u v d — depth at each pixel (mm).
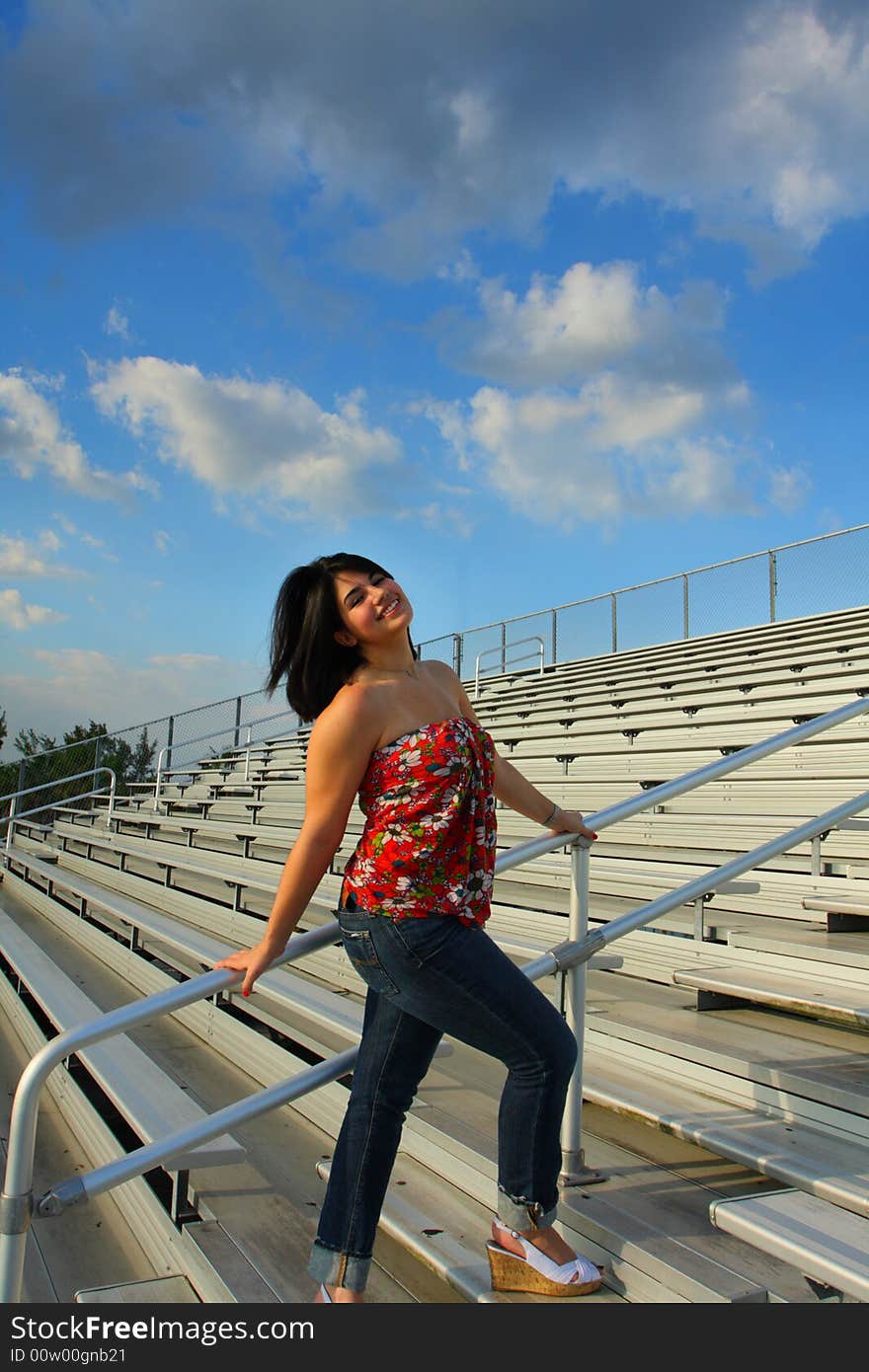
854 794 5609
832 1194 2238
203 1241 2691
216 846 10758
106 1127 3906
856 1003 3064
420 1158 3070
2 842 17422
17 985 7113
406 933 1921
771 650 12453
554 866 5309
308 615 2113
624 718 10141
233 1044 4812
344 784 1968
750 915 4781
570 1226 2436
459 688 2311
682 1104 2975
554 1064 2053
